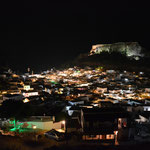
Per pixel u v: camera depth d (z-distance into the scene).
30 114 37.66
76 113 40.34
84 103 54.84
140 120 39.59
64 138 28.55
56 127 33.56
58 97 65.50
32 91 76.19
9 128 32.09
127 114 31.17
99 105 51.09
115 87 87.31
